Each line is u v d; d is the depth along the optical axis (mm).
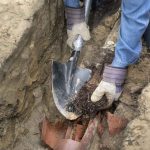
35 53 1737
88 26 2043
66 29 2041
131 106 1707
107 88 1689
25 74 1688
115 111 1719
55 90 1825
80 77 1847
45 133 1771
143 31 1620
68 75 1849
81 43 1930
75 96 1792
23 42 1602
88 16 2010
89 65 1904
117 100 1756
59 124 1788
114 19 2039
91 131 1717
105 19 2074
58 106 1794
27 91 1757
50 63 1918
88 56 1941
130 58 1679
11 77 1590
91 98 1730
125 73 1724
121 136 1615
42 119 1850
